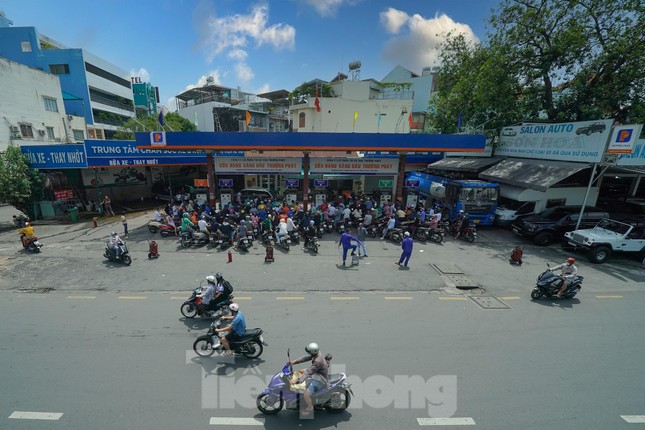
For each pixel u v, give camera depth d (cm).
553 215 1538
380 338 729
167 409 516
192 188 2470
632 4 1596
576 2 1677
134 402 529
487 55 2017
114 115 4297
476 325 795
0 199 1723
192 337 728
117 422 486
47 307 860
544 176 1559
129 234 1591
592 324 809
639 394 566
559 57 1811
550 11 1753
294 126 3600
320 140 1597
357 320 810
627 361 662
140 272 1110
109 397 539
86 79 3634
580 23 1738
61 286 995
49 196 2017
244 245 1343
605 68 1761
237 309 640
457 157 2488
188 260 1234
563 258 1319
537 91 1992
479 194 1677
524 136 1892
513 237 1625
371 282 1055
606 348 707
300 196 2314
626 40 1620
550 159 1683
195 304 807
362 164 1795
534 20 1769
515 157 1975
